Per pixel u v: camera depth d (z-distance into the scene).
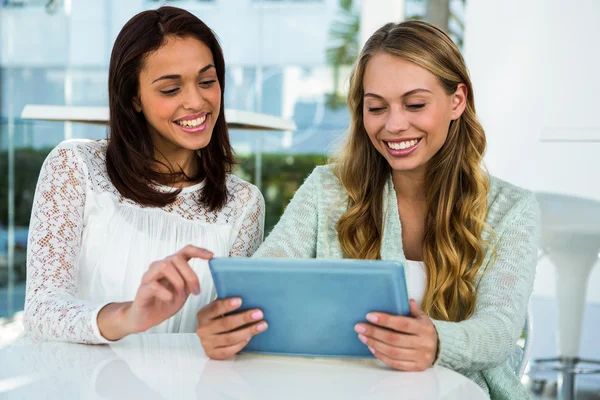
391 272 1.15
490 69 3.92
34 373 1.13
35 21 4.33
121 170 1.74
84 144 1.77
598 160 3.54
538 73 3.79
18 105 4.34
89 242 1.71
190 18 1.67
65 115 2.54
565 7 3.71
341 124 4.21
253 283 1.21
